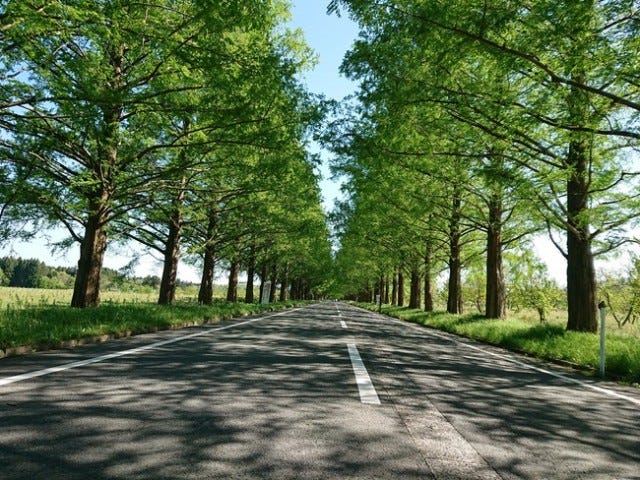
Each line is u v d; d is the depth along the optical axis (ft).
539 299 146.51
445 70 33.63
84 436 10.61
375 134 42.39
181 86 35.96
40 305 47.50
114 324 34.22
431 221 86.33
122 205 46.65
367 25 32.96
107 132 36.60
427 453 10.76
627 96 34.86
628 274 119.96
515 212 63.26
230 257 93.76
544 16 24.86
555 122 32.37
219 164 44.83
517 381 23.02
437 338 50.08
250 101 34.53
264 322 58.59
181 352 25.44
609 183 43.93
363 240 120.88
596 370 27.94
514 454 11.20
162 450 9.96
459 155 40.60
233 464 9.37
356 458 10.13
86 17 25.68
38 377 16.99
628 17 25.79
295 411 13.66
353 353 28.37
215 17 28.55
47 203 44.09
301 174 48.93
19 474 8.41
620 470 10.55
